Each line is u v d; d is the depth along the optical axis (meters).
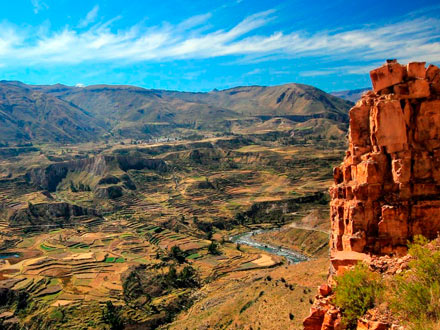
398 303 28.53
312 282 87.81
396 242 40.78
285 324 70.44
